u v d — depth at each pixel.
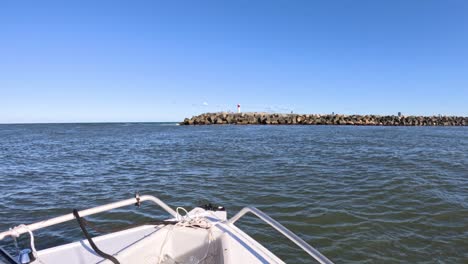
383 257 5.26
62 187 10.66
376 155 17.80
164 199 8.87
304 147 22.50
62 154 19.97
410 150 20.20
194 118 82.00
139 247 3.29
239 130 49.19
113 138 34.59
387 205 7.89
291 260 5.21
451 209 7.56
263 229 6.42
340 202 8.17
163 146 24.41
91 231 6.49
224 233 3.57
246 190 9.66
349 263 5.09
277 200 8.49
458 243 5.74
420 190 9.36
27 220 7.39
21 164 15.91
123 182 11.27
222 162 15.57
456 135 36.06
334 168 13.50
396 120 73.25
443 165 14.17
